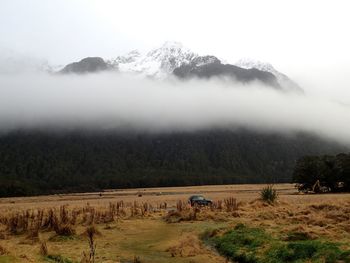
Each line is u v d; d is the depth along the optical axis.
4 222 50.03
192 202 69.50
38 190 197.25
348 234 28.56
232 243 30.33
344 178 109.75
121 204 76.56
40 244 32.56
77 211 59.12
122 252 30.62
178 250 30.11
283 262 23.72
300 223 35.72
